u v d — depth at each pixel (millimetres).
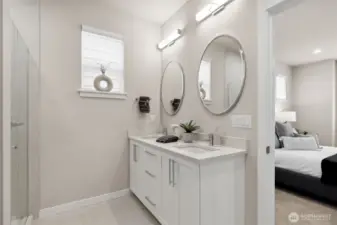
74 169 2326
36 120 2053
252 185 1605
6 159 881
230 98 1815
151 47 2939
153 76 2957
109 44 2648
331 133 4316
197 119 2248
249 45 1655
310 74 4664
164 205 1834
